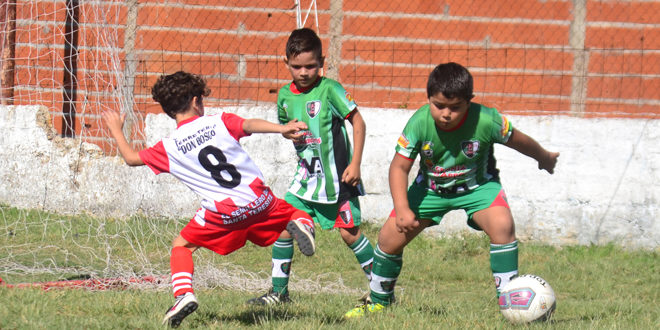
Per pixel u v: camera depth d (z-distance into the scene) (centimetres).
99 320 1672
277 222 1648
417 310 1903
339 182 2027
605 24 3697
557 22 3709
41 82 3847
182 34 3797
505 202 1761
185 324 1680
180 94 1625
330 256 3003
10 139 3688
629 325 1862
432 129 1683
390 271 1872
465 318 1842
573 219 3228
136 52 3784
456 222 3309
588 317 2023
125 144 1641
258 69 3794
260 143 3484
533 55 3722
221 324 1664
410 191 1844
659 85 3672
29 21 3841
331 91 1989
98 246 3031
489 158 1780
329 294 2327
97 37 3419
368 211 3391
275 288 2086
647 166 3175
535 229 3256
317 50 1970
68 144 3628
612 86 3697
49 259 2717
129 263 2764
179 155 1606
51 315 1694
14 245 2994
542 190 3250
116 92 3600
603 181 3206
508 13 3712
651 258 3064
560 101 3712
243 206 1598
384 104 3756
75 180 3578
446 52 3734
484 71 3728
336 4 3762
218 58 3800
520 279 1758
